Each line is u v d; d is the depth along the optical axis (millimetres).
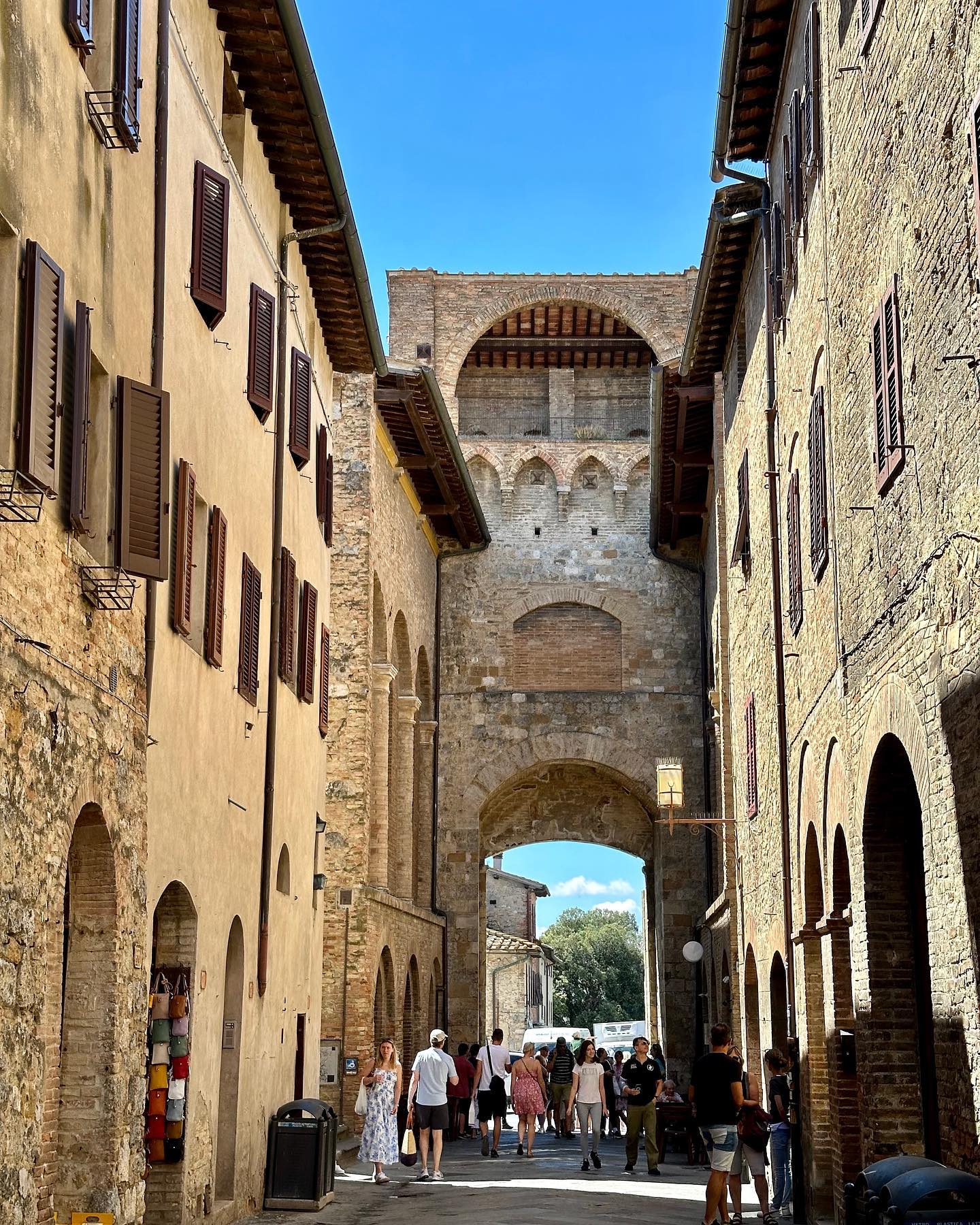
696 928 40469
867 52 14617
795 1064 20500
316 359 24672
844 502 16234
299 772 22562
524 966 77438
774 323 22375
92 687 11750
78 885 12328
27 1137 10070
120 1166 12359
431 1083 24172
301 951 22844
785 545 21719
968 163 10750
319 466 24828
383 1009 33344
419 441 34875
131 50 12688
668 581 42344
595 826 44906
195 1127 15781
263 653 19859
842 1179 17203
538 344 46062
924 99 12148
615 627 42312
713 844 40625
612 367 47094
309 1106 19719
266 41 17844
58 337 10594
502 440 42969
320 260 23578
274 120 19625
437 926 39969
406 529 37406
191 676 15562
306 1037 23219
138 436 12492
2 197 9766
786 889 21078
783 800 21328
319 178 21016
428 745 41031
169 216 14805
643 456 42844
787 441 21219
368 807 30922
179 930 15719
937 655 11898
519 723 41688
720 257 26359
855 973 15750
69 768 11055
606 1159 28703
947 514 11531
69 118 11344
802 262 19500
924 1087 14711
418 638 38969
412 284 44344
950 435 11414
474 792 41281
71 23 11234
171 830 14680
